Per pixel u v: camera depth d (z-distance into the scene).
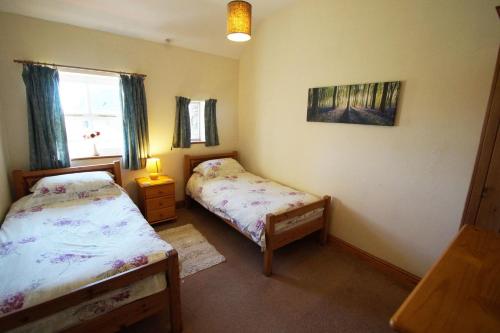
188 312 1.80
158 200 3.12
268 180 3.45
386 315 1.81
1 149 2.33
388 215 2.25
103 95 3.07
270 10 3.10
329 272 2.29
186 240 2.81
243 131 4.09
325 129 2.72
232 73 3.97
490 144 1.18
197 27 3.18
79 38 2.72
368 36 2.22
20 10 2.38
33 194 2.35
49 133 2.62
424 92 1.91
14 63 2.44
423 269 2.06
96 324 1.29
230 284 2.11
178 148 3.65
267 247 2.18
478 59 1.64
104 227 1.89
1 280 1.25
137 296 1.43
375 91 2.19
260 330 1.67
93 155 3.04
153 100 3.32
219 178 3.48
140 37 3.09
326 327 1.70
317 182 2.89
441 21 1.77
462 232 1.00
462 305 0.60
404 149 2.07
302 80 2.92
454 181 1.82
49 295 1.19
